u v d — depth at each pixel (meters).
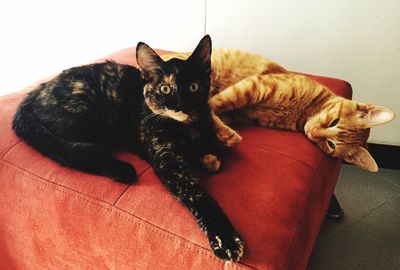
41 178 0.38
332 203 0.64
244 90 0.50
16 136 0.42
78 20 0.77
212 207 0.33
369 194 0.71
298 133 0.50
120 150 0.43
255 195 0.36
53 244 0.40
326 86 0.56
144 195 0.35
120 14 0.76
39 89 0.45
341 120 0.47
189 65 0.43
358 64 0.70
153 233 0.33
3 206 0.42
